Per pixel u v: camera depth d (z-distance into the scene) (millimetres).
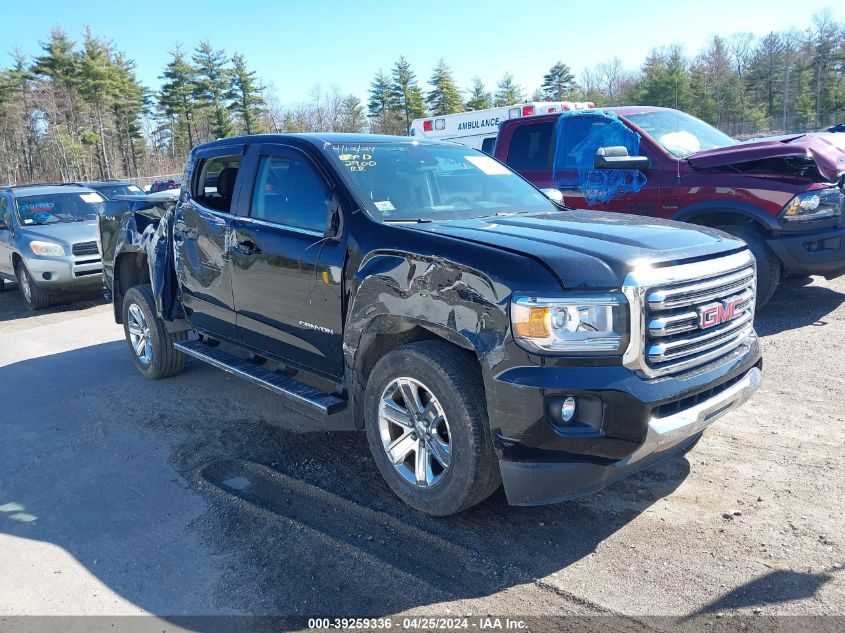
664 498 3682
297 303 4203
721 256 3402
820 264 6625
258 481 4145
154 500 3982
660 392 3023
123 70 79062
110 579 3217
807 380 5254
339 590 3029
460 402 3238
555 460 3033
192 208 5270
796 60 76875
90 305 11102
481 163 5031
